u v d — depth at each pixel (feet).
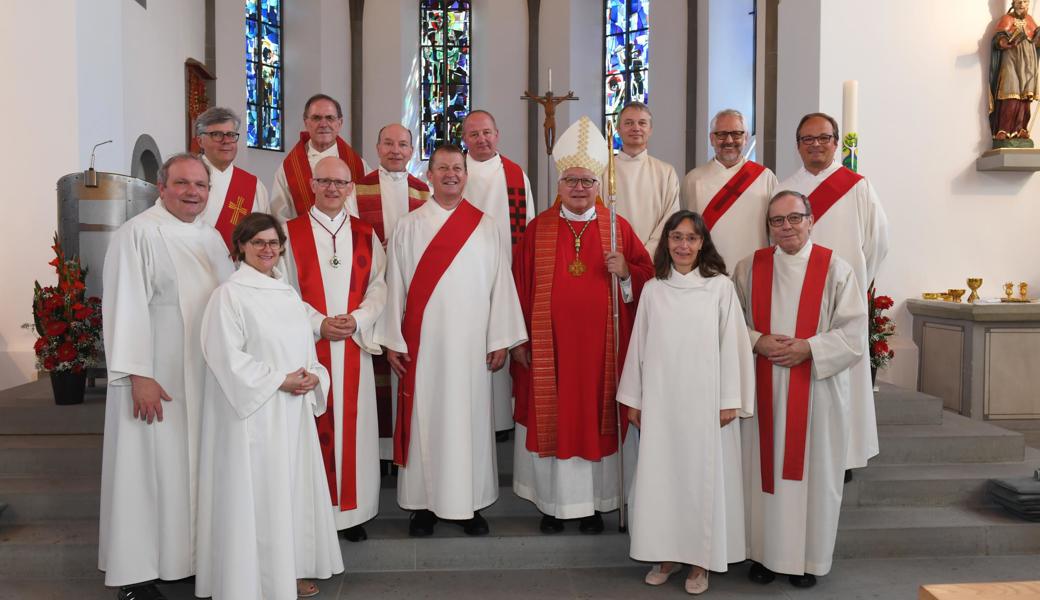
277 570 9.36
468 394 11.25
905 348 20.57
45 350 14.03
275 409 9.48
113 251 9.84
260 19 37.86
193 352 10.00
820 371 10.47
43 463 13.00
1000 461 14.21
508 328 11.50
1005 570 11.64
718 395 10.45
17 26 20.59
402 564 11.57
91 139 21.81
